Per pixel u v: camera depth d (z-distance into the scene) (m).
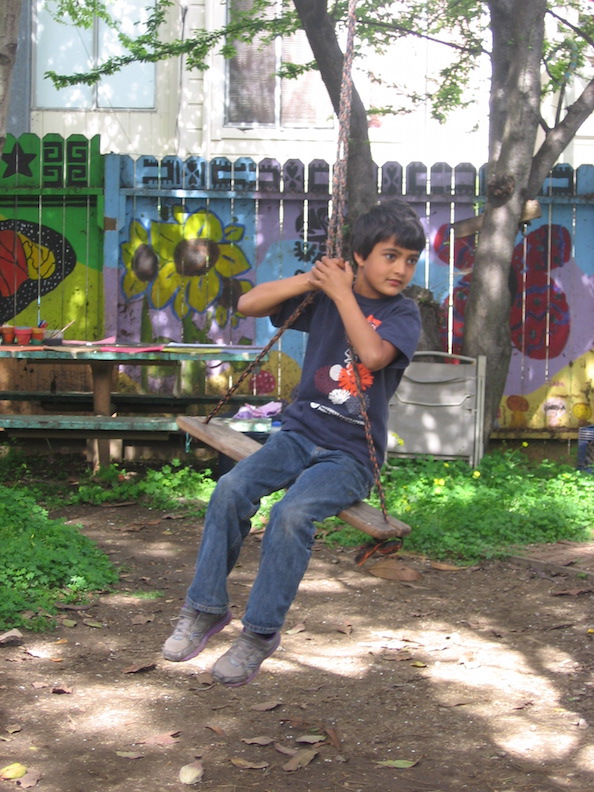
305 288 3.45
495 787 3.52
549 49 10.95
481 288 9.36
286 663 4.80
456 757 3.78
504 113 9.51
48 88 14.70
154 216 10.08
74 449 10.14
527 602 5.80
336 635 5.22
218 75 14.34
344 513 3.28
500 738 3.96
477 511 7.43
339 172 3.56
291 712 4.21
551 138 9.42
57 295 10.22
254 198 10.02
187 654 3.28
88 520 7.63
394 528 3.17
